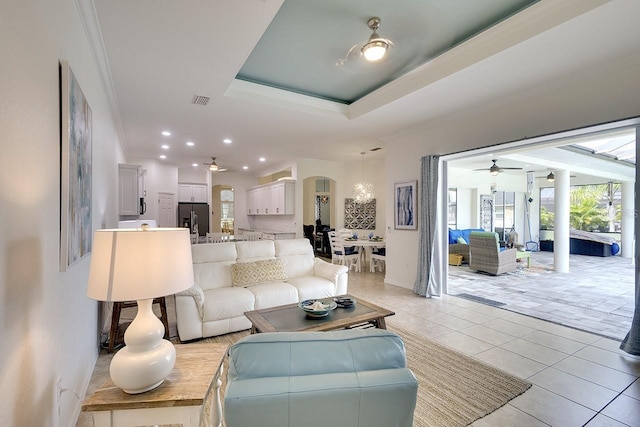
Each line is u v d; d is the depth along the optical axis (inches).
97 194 108.1
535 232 424.2
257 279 145.3
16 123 41.4
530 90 131.5
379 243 260.8
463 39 113.0
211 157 300.4
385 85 148.7
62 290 63.0
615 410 79.7
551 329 134.3
